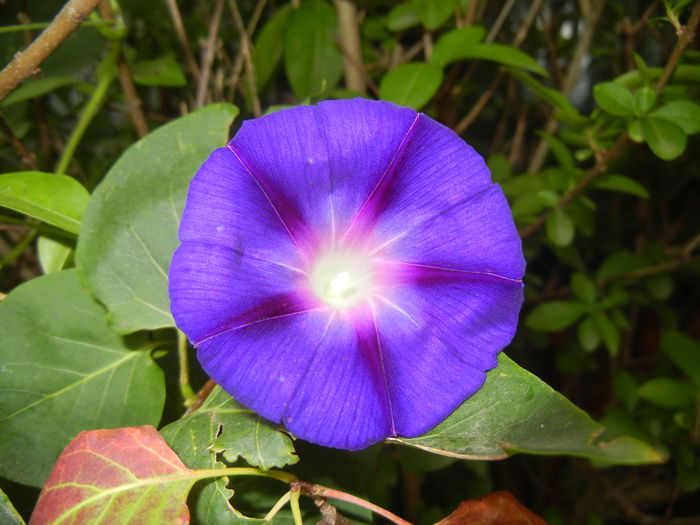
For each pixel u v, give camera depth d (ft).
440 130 0.39
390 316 0.38
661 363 0.94
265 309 0.35
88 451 0.35
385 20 0.83
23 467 0.40
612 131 0.60
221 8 0.69
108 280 0.42
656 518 0.94
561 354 0.96
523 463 1.07
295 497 0.36
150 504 0.34
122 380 0.43
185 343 0.43
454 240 0.38
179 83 0.65
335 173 0.38
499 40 0.96
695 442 0.74
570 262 0.86
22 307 0.42
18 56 0.42
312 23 0.76
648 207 1.00
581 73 1.06
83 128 0.59
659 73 0.55
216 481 0.38
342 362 0.36
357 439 0.34
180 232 0.34
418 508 0.80
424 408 0.36
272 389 0.34
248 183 0.36
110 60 0.59
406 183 0.39
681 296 1.16
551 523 0.86
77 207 0.45
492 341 0.37
